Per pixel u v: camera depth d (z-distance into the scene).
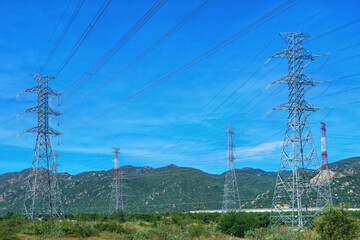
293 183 52.62
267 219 59.53
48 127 66.69
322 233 29.98
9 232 35.09
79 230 36.69
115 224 43.00
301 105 55.22
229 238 41.28
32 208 61.81
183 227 47.38
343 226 29.00
